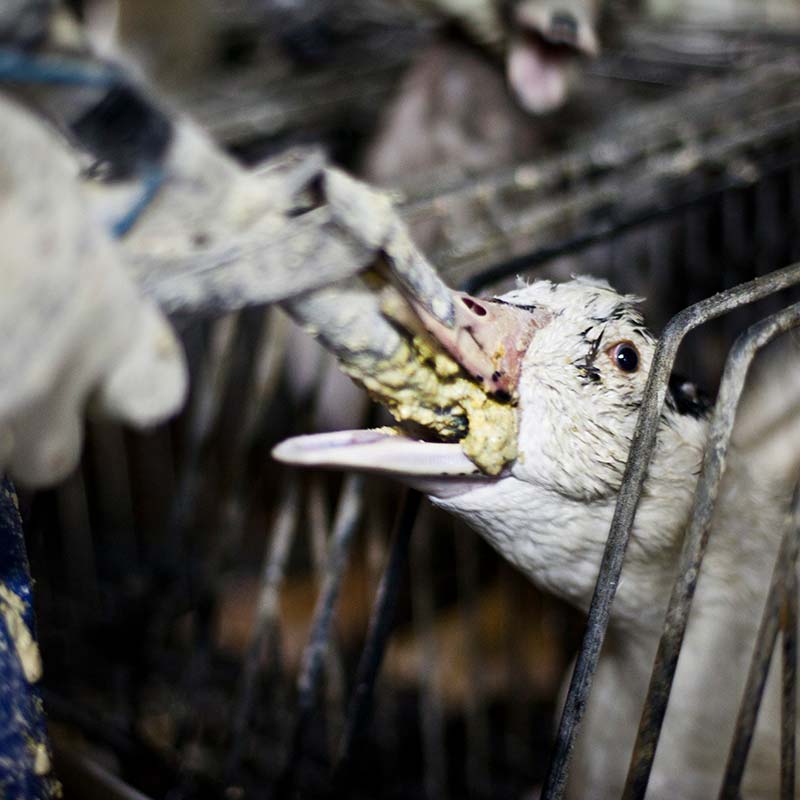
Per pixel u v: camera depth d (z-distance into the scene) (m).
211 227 0.89
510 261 1.55
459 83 2.90
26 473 0.87
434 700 2.51
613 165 2.13
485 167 2.50
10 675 1.06
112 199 0.86
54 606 2.83
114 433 3.17
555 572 1.42
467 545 2.66
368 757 2.56
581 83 3.04
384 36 3.63
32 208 0.80
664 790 1.63
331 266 0.94
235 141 2.79
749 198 2.74
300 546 2.95
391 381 1.15
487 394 1.26
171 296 0.88
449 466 1.26
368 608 2.86
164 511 3.13
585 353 1.32
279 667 2.28
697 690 1.57
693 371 2.74
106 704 2.46
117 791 1.62
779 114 2.27
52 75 0.82
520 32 2.64
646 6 2.94
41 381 0.81
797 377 1.55
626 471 1.13
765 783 1.61
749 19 3.25
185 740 2.15
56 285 0.81
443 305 1.12
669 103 2.53
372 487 2.38
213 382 2.16
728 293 1.17
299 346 2.47
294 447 1.24
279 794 1.81
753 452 1.53
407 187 2.05
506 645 2.85
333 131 3.19
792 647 1.29
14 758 1.05
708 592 1.53
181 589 2.57
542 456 1.30
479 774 2.52
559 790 1.14
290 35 3.62
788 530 1.25
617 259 2.63
